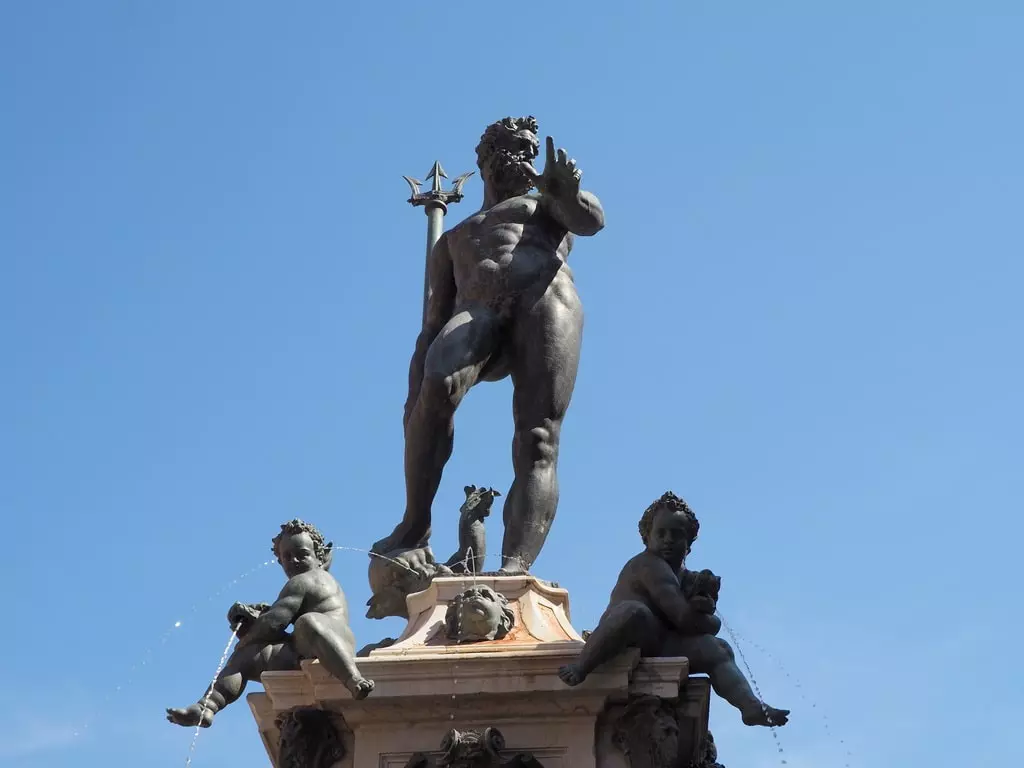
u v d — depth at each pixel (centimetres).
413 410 1650
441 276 1706
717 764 1472
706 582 1435
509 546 1595
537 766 1399
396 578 1628
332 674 1428
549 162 1655
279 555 1495
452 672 1423
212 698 1434
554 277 1667
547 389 1639
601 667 1412
